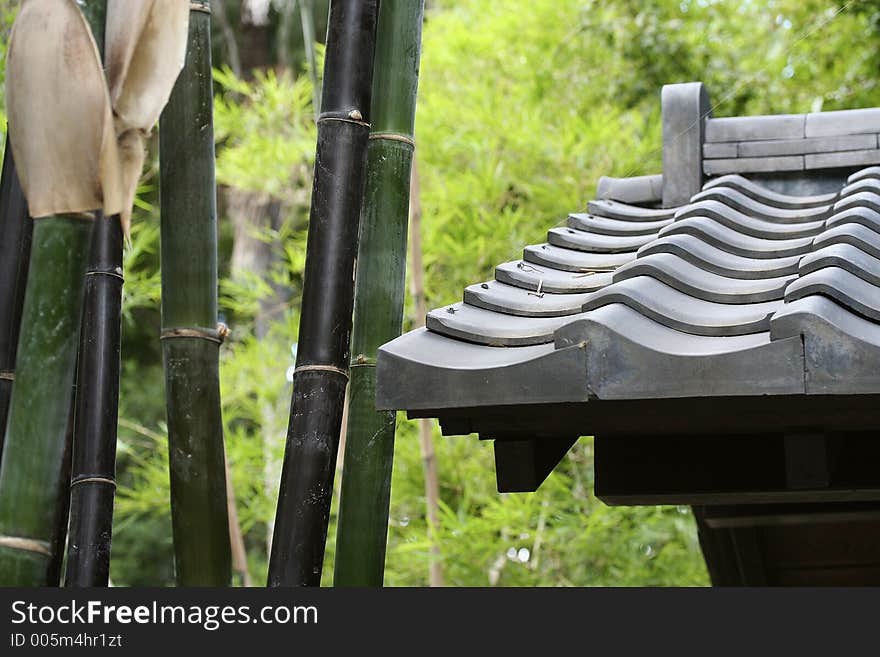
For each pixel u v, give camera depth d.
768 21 4.11
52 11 1.22
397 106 1.81
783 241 1.96
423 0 1.88
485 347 1.53
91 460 1.71
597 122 4.21
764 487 1.93
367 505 1.73
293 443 1.53
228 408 5.38
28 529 1.24
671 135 2.46
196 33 1.83
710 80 4.34
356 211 1.60
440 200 4.39
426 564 4.42
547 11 4.91
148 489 4.91
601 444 2.02
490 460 4.34
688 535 4.23
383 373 1.44
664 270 1.62
